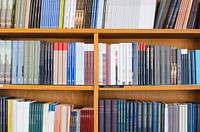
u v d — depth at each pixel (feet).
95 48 4.38
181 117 4.49
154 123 4.45
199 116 4.48
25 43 4.46
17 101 4.49
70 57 4.46
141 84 4.43
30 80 4.42
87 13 4.48
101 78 4.41
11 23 4.45
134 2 4.47
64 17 4.46
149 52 4.48
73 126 4.43
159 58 4.49
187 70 4.52
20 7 4.49
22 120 4.45
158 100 5.14
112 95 5.15
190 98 5.15
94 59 4.38
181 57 4.53
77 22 4.47
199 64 4.54
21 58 4.44
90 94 5.16
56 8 4.48
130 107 4.45
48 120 4.45
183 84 4.49
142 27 4.46
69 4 4.47
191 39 5.19
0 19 4.45
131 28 4.44
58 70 4.44
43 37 5.09
